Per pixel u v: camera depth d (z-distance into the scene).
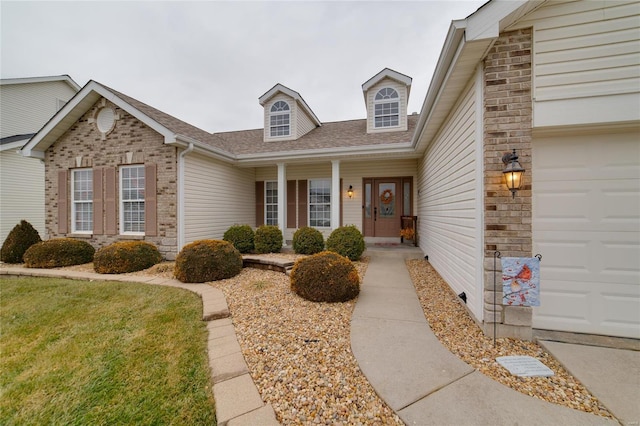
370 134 8.98
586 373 2.11
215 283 4.83
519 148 2.74
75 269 6.02
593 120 2.60
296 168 9.72
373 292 4.31
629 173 2.75
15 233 6.92
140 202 7.11
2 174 9.16
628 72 2.55
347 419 1.67
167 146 6.77
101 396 1.96
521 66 2.74
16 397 1.97
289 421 1.65
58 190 7.59
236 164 8.74
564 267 2.85
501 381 2.05
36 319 3.37
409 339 2.74
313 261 4.13
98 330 3.04
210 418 1.71
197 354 2.49
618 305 2.74
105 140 7.20
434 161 5.82
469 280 3.38
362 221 9.17
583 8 2.62
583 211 2.82
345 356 2.41
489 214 2.83
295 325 3.07
